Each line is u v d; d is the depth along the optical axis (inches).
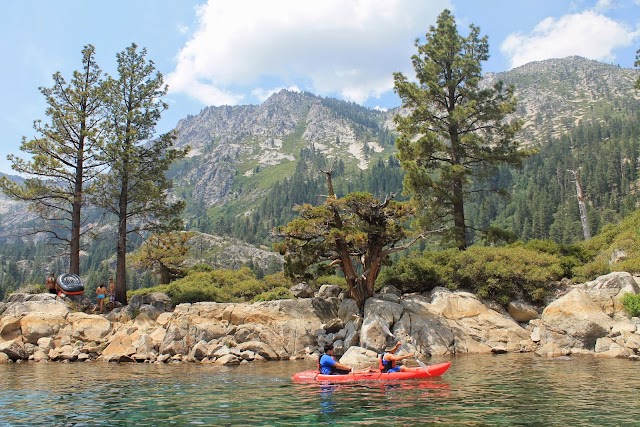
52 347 975.6
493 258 1099.3
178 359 916.0
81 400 536.1
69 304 1123.9
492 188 1395.2
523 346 932.6
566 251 1215.6
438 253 1179.9
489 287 1049.5
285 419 434.3
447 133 1380.4
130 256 1670.8
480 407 458.6
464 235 1289.4
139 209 1341.0
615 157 6540.4
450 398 507.2
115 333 1019.9
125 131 1350.9
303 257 1040.2
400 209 1044.5
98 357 957.8
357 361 792.9
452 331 956.0
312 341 987.3
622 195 5816.9
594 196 6117.1
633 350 774.5
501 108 1350.9
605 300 884.0
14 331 993.5
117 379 689.0
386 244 1106.1
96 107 1336.1
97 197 1309.1
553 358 799.1
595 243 1252.5
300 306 1045.2
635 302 826.8
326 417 438.9
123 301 1253.7
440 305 1009.5
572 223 5078.7
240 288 1349.7
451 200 1312.7
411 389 568.4
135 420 440.5
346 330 976.3
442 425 397.7
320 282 1341.0
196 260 5324.8
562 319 861.2
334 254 1094.4
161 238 1534.2
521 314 1032.2
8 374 749.3
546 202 5959.6
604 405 447.2
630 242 1083.3
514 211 6515.8
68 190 1302.9
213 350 926.4
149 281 5378.9
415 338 927.0
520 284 1075.9
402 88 1373.0
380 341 885.8
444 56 1398.9
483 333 962.7
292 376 687.7
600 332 830.5
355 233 963.3
